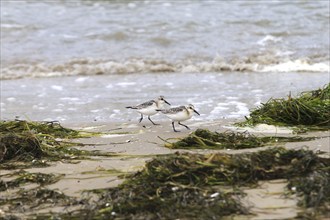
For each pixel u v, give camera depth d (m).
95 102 21.34
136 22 33.34
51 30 32.91
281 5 35.00
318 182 10.76
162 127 17.30
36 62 28.81
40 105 21.33
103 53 29.72
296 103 16.44
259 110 17.16
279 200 10.54
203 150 14.07
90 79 26.31
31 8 36.56
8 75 27.52
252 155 11.92
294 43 29.48
